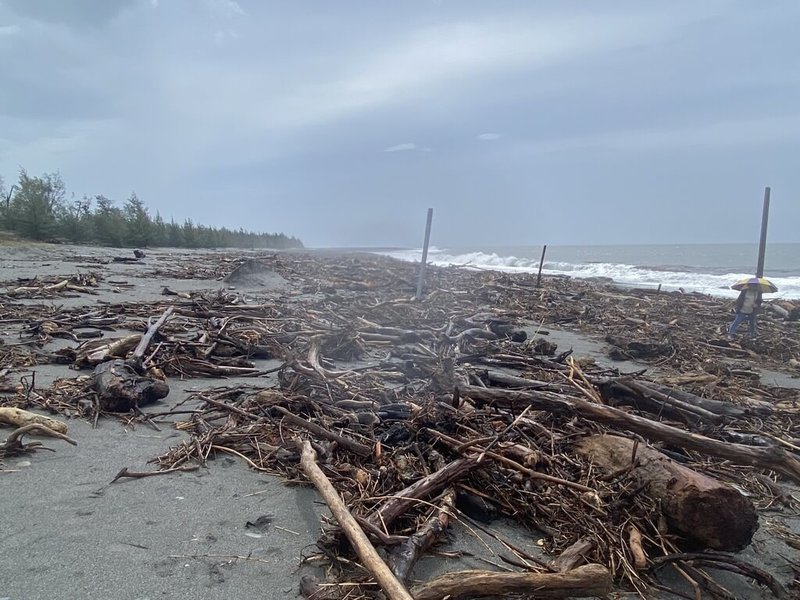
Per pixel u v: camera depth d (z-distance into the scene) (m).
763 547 3.35
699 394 6.58
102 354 6.49
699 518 2.87
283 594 2.57
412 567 2.70
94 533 3.01
